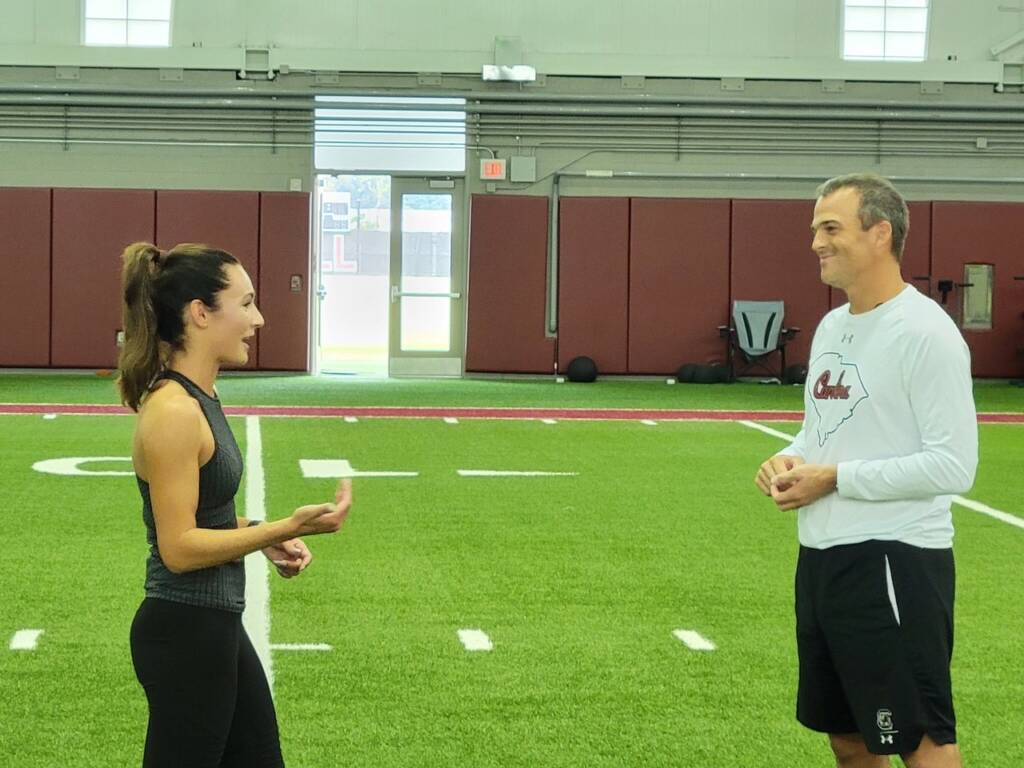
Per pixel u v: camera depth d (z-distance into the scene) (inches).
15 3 682.8
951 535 114.9
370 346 1002.7
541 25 697.6
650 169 698.2
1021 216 705.6
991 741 164.2
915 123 700.0
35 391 586.6
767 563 261.1
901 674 110.2
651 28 700.0
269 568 247.0
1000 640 209.9
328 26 690.8
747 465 390.0
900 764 155.9
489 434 454.6
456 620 215.6
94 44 689.0
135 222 685.3
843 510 113.3
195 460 99.9
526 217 700.0
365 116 690.8
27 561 250.7
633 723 167.8
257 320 106.7
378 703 173.5
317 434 443.8
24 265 684.1
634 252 703.7
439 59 687.7
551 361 707.4
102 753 153.6
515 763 153.1
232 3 687.1
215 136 685.9
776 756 156.8
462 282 709.9
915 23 716.7
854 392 114.8
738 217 703.1
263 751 107.3
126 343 102.9
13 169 682.2
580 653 198.2
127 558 253.9
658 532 289.9
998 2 711.1
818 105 692.1
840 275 115.7
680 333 707.4
